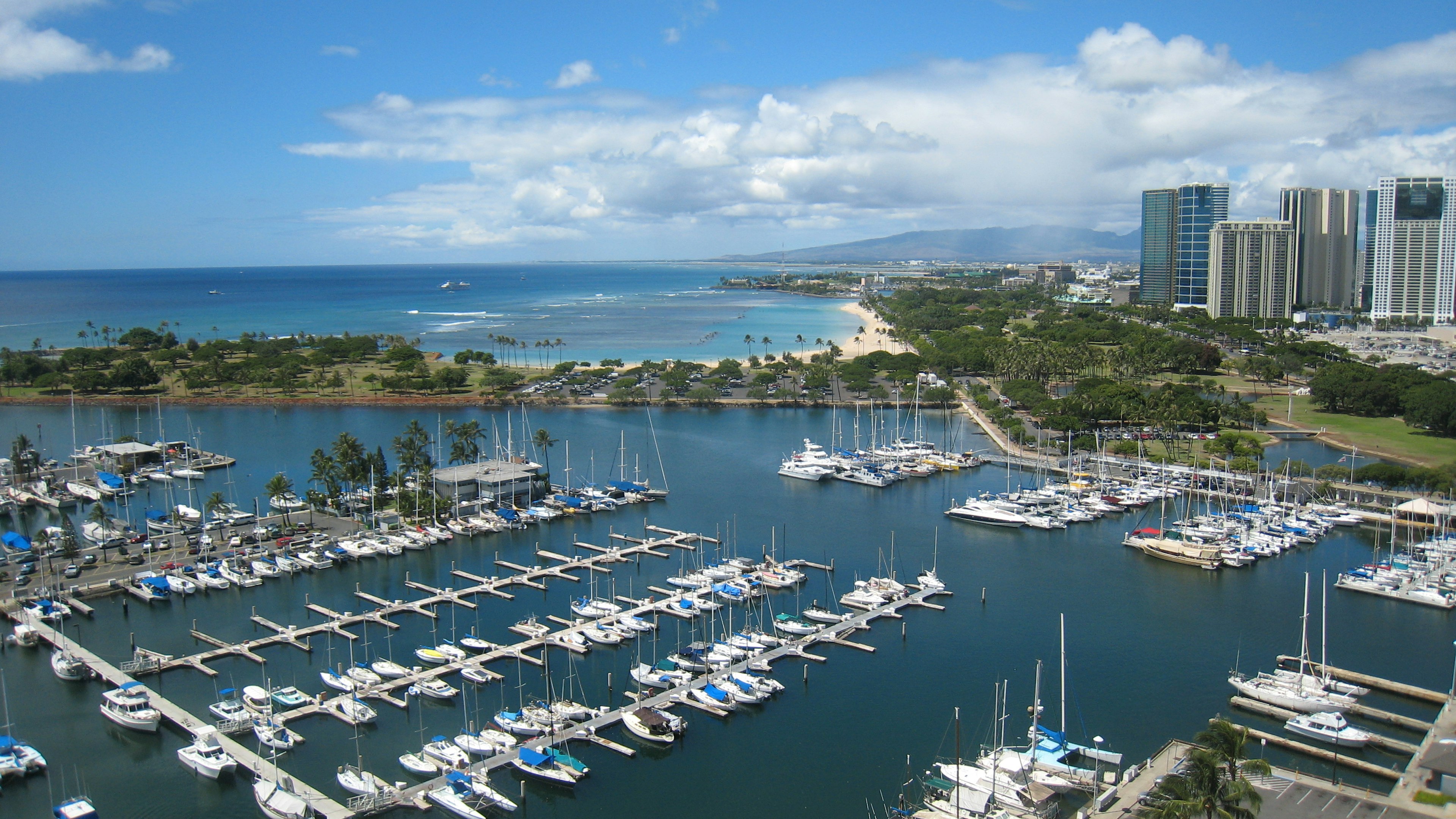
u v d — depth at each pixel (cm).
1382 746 11894
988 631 16112
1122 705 13375
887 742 12469
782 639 15612
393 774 11550
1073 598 17700
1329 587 18325
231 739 12250
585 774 11525
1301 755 11900
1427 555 19500
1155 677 14288
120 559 19175
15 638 15362
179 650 15175
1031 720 12962
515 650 15000
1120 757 11488
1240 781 8938
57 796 11125
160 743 12362
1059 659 14962
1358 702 13312
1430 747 11369
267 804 10706
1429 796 10438
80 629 16012
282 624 16262
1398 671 14375
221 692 13625
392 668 14225
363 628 16112
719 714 13125
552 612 16775
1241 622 16462
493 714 13062
